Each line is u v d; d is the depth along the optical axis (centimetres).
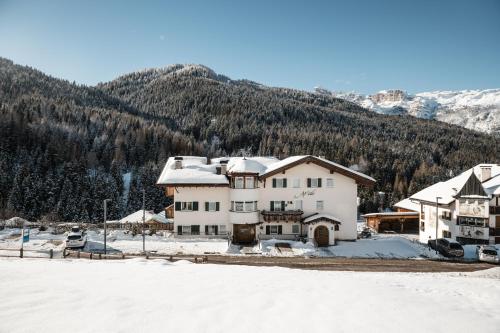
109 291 1231
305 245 4138
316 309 1119
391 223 6844
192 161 5244
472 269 3272
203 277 1630
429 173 13638
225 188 4553
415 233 6438
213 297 1230
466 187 4722
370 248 4216
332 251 4038
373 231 6400
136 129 16350
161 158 13725
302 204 4600
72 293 1173
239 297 1247
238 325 955
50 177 9812
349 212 4600
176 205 4525
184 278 1573
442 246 4012
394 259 3706
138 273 1644
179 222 4522
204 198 4547
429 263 3522
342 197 4603
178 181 4438
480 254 3709
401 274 2739
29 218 8588
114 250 3716
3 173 9706
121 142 14538
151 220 5497
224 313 1050
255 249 3988
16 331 841
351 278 1967
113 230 4625
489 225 4519
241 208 4438
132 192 10250
